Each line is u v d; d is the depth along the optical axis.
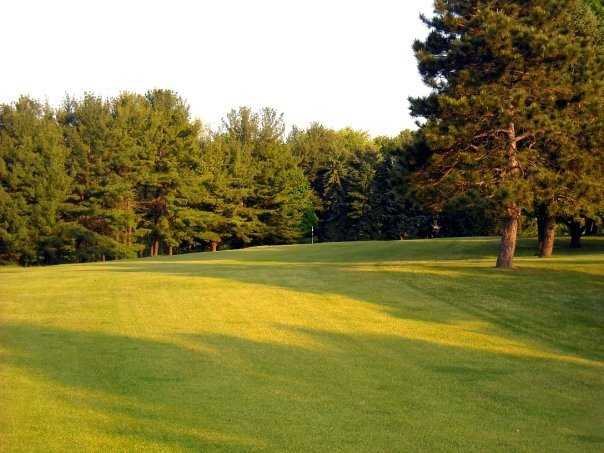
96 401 9.71
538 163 23.56
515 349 14.48
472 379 11.80
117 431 8.33
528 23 22.66
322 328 16.16
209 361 12.55
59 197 53.00
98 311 18.31
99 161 54.50
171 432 8.33
